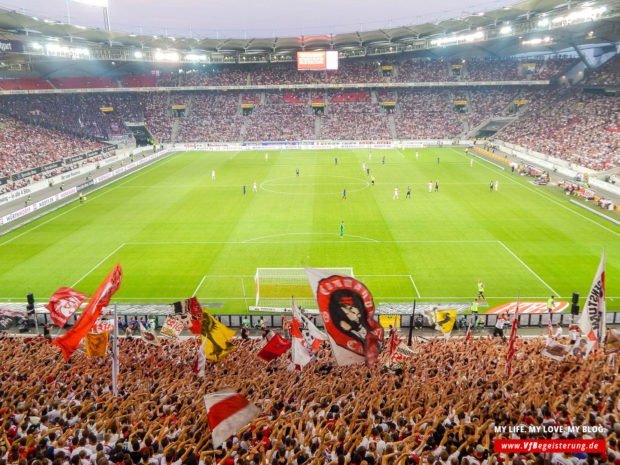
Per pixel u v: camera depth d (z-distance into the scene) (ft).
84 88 376.07
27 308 97.45
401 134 387.34
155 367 63.62
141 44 353.10
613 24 294.25
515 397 45.85
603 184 212.84
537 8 290.15
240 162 307.37
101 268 130.11
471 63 428.15
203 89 415.03
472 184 229.66
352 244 146.20
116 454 35.06
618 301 106.11
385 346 71.46
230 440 39.01
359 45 407.85
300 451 35.83
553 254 135.33
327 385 54.60
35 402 49.16
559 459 34.30
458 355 66.23
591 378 51.96
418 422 41.29
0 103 337.72
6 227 167.73
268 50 417.28
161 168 288.10
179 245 147.74
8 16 247.29
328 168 279.69
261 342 76.89
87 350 56.24
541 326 95.55
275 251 141.18
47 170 253.03
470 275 122.31
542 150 291.38
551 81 395.75
